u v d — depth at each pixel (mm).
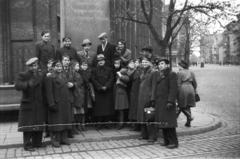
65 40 8641
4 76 12844
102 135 7902
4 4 12812
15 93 10570
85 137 7676
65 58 7750
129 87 8727
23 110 6602
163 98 6879
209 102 15383
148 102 7535
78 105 8023
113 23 12570
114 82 8883
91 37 10305
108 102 8625
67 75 7832
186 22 11789
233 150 6641
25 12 13008
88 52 9242
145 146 7113
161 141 7617
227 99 16422
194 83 9375
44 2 13039
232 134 8508
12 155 6379
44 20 13039
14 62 13047
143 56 8297
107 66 8820
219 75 37031
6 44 12906
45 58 8445
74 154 6438
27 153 6516
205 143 7375
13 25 13016
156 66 8188
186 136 8250
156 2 12594
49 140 7379
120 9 12672
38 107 6699
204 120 10211
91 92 8586
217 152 6477
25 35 13023
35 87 6691
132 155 6297
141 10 12055
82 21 10250
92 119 9242
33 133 6953
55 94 6992
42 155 6371
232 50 99625
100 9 10414
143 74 7805
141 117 7660
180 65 9469
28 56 13039
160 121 6840
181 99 9047
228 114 11984
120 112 8797
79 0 10234
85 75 8555
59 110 7008
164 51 11141
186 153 6418
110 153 6484
